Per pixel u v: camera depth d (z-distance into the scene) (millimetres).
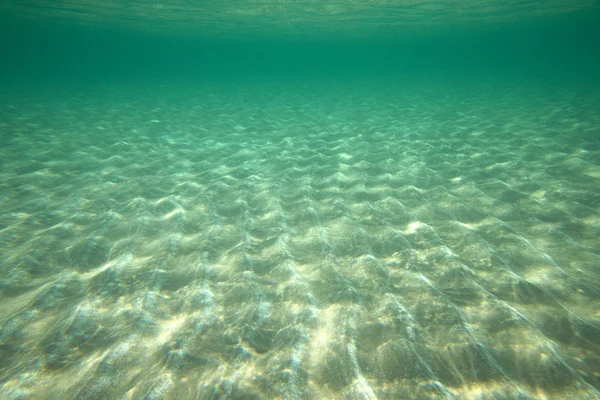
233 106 5211
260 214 1671
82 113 4262
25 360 843
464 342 874
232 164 2461
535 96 5016
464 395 749
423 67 16250
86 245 1366
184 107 5027
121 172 2260
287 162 2496
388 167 2326
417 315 975
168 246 1365
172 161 2520
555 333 902
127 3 6051
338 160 2521
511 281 1119
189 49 25781
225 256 1301
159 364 822
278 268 1219
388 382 778
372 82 8938
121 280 1154
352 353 850
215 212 1688
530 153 2436
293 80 10141
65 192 1906
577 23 11758
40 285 1128
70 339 902
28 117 3818
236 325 946
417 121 3861
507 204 1688
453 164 2322
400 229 1499
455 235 1429
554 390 758
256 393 755
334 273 1185
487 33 14258
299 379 786
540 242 1348
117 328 937
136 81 8859
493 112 4082
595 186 1808
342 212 1674
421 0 5672
